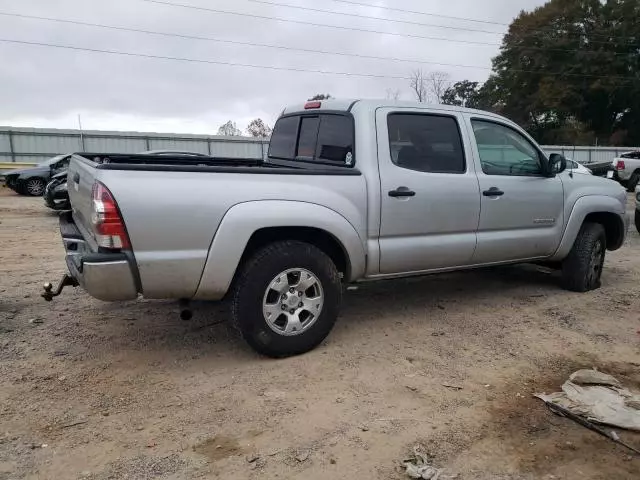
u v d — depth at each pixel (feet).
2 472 9.01
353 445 9.95
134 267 11.60
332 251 14.64
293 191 13.15
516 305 18.34
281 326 13.53
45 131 92.84
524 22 174.50
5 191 68.08
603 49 161.38
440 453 9.74
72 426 10.43
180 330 15.46
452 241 15.96
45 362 13.25
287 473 9.12
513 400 11.72
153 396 11.64
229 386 12.14
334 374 12.80
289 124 18.06
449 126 16.12
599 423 10.73
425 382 12.49
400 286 20.61
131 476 8.98
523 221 17.69
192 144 100.48
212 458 9.50
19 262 24.82
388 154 14.75
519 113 178.29
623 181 71.51
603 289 20.53
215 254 12.23
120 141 96.89
